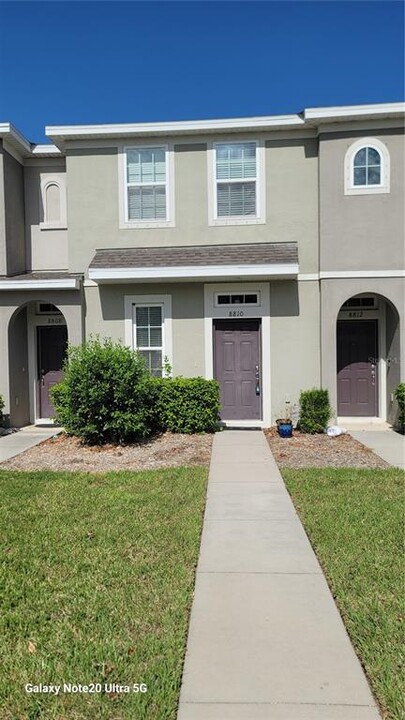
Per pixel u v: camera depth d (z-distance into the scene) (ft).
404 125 34.04
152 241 36.65
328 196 34.71
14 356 37.60
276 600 12.01
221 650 10.11
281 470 24.13
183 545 15.14
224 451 28.43
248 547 15.12
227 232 36.22
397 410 35.19
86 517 17.60
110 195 36.78
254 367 36.55
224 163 36.11
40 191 39.68
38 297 36.47
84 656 9.91
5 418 36.63
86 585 12.71
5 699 8.86
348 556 14.08
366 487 20.93
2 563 13.99
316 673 9.39
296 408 35.68
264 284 35.91
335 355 34.94
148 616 11.28
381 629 10.66
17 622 11.18
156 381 33.55
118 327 36.78
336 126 34.40
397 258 34.50
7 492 20.61
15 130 36.17
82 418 29.91
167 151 36.22
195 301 36.42
